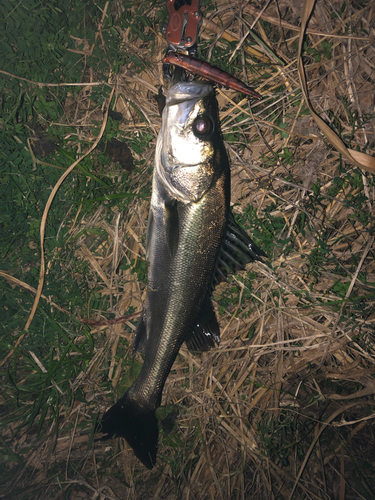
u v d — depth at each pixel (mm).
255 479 600
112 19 541
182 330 523
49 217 565
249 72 570
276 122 579
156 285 515
